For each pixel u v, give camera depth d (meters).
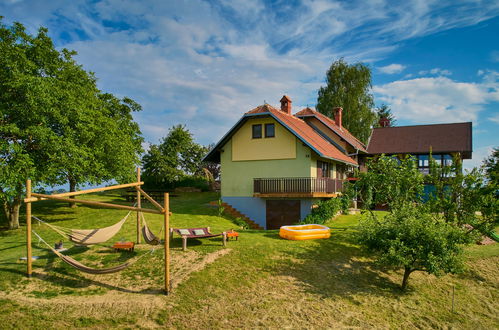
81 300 8.96
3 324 7.85
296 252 12.84
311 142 21.06
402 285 11.15
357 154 29.92
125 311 8.62
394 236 10.88
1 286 9.56
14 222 17.38
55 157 15.70
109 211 22.33
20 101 15.35
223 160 23.81
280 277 10.88
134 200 29.64
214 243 13.55
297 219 21.23
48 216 20.80
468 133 31.67
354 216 23.52
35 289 9.54
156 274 10.53
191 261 11.45
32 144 16.36
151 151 35.56
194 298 9.31
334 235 15.55
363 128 39.47
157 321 8.30
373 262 12.77
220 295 9.58
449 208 13.64
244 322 8.52
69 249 12.80
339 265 12.16
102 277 10.36
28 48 17.03
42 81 15.18
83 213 21.83
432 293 11.26
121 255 12.02
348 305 9.78
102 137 18.89
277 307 9.26
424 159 31.55
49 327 7.87
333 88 41.91
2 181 13.95
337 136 28.73
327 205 20.75
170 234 13.78
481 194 13.24
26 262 11.38
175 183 38.91
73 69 19.73
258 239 14.41
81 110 17.03
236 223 20.34
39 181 15.98
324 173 24.52
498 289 11.89
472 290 11.75
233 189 23.39
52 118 16.39
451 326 9.52
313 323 8.74
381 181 14.40
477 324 9.75
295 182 20.61
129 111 27.50
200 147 40.38
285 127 20.86
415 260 10.58
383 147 33.09
